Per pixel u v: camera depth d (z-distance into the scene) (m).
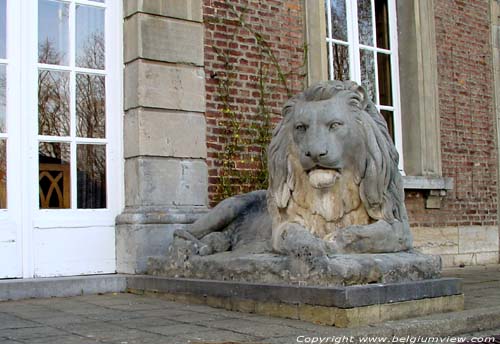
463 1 9.66
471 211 9.46
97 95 6.68
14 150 6.20
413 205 8.80
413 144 9.02
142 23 6.62
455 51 9.49
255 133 7.43
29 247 6.17
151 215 6.41
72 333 4.02
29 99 6.30
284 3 7.86
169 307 5.17
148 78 6.60
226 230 5.91
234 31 7.41
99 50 6.73
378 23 9.22
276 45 7.74
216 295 5.14
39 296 5.86
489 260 9.61
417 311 4.49
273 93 7.64
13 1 6.32
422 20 9.08
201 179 6.86
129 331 4.07
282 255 4.86
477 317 4.52
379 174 4.80
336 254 4.54
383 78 9.20
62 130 6.46
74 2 6.61
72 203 6.44
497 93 9.93
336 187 4.79
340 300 4.13
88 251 6.46
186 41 6.89
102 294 6.10
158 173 6.57
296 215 4.95
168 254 5.99
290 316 4.48
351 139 4.71
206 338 3.82
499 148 9.87
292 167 4.91
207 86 7.14
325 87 4.79
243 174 7.28
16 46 6.30
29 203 6.21
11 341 3.77
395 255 4.68
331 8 8.70
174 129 6.72
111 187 6.65
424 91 9.01
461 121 9.45
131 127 6.62
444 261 9.05
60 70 6.49
